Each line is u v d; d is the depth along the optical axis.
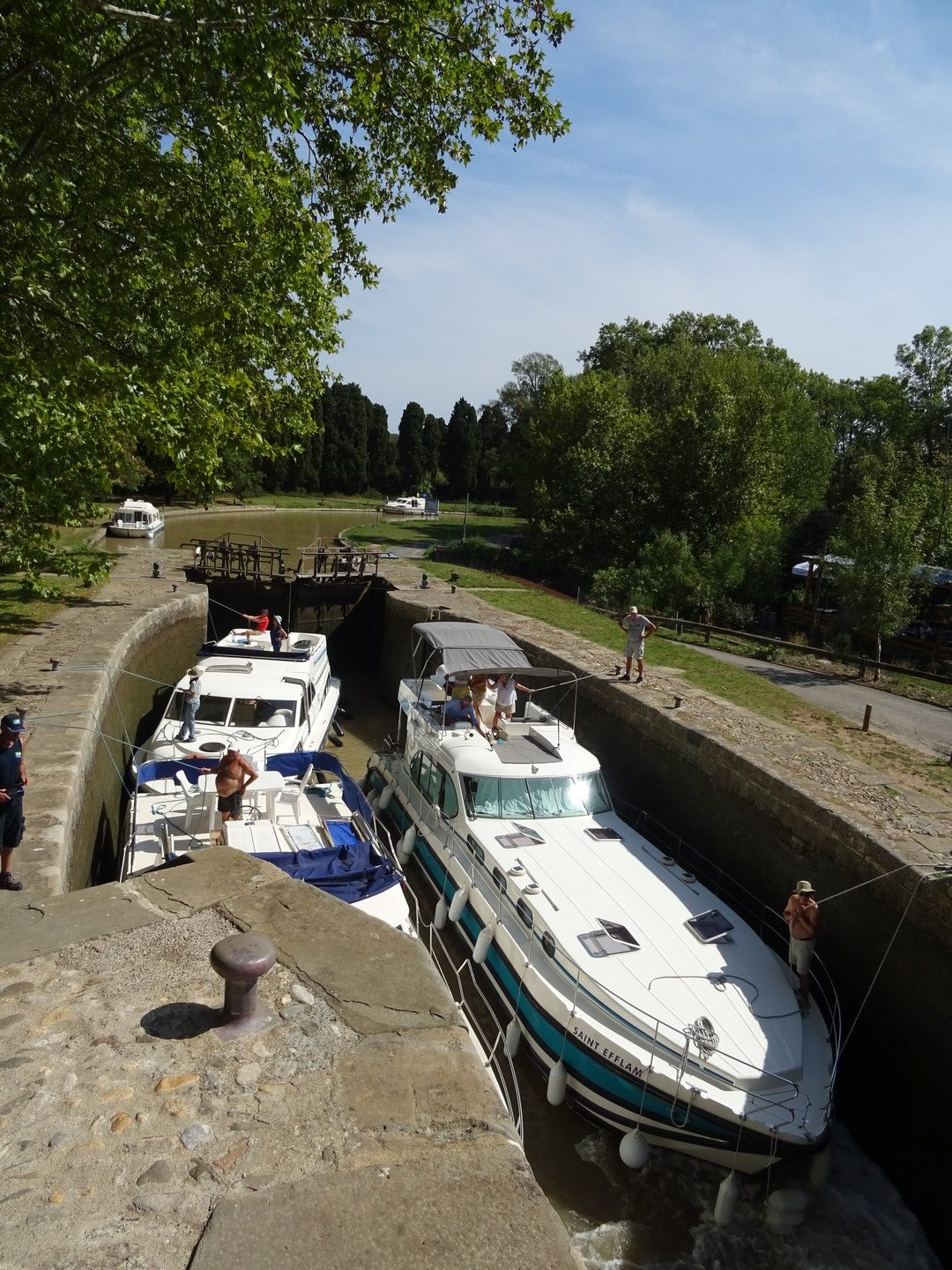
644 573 28.77
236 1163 2.58
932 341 43.16
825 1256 7.35
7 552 13.22
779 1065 7.71
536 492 38.44
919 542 19.62
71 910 4.07
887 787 10.88
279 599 25.03
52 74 10.62
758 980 8.73
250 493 66.88
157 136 13.83
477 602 24.34
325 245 14.51
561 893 9.77
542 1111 8.80
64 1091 2.88
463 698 13.24
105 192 11.52
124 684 15.03
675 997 8.34
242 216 12.35
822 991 8.98
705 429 32.97
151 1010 3.34
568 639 20.09
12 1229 2.32
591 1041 8.16
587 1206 7.71
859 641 24.00
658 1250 7.34
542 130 12.07
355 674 26.56
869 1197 8.00
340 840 10.32
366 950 3.77
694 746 12.75
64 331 11.18
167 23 9.41
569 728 13.19
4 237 10.72
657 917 9.49
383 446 83.12
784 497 36.81
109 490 14.75
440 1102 2.87
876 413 49.28
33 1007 3.33
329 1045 3.15
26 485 11.33
